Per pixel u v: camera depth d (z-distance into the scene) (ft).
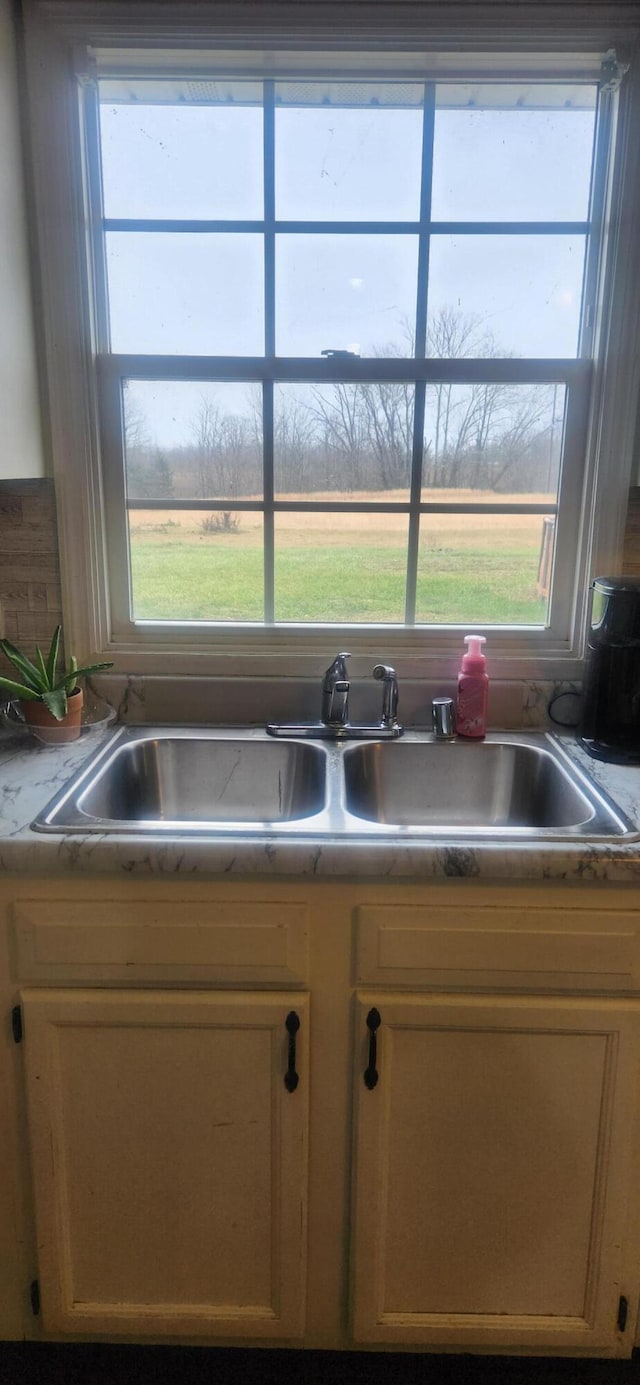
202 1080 3.70
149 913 3.52
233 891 3.50
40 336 4.78
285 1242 3.86
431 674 5.22
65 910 3.52
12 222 4.42
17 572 5.15
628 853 3.37
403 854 3.38
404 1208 3.84
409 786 5.00
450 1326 3.96
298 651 5.32
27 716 4.70
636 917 3.48
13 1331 4.13
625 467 4.89
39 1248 3.91
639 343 4.73
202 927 3.53
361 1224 3.83
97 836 3.46
